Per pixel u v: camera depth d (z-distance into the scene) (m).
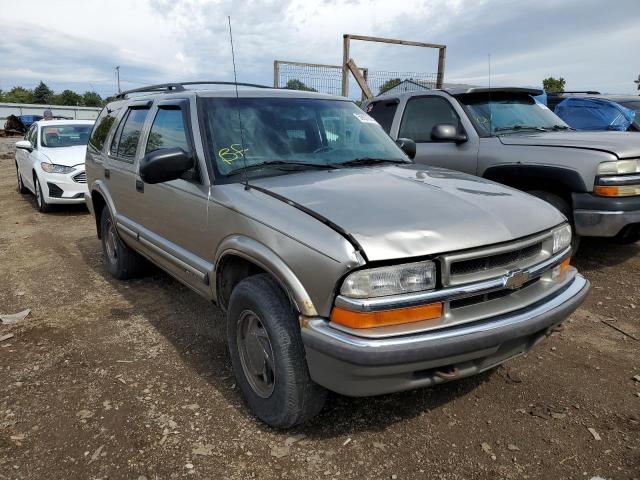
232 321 3.10
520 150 5.39
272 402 2.83
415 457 2.71
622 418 3.00
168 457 2.73
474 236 2.57
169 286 5.37
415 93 6.63
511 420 3.00
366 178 3.24
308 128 3.87
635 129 8.50
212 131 3.57
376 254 2.38
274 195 2.96
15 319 4.57
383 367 2.36
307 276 2.53
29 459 2.73
